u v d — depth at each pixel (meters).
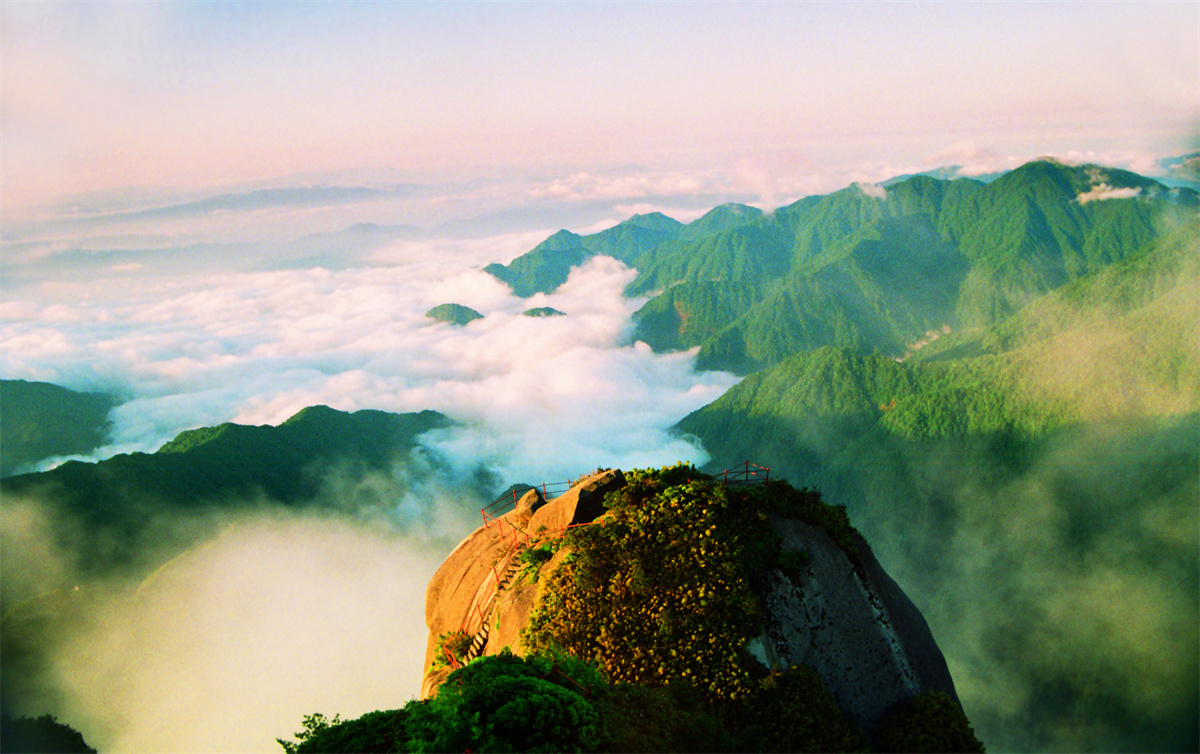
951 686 28.77
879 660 27.06
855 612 27.91
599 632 25.69
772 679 24.05
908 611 30.19
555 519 32.88
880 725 25.30
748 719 23.12
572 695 19.44
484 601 31.02
